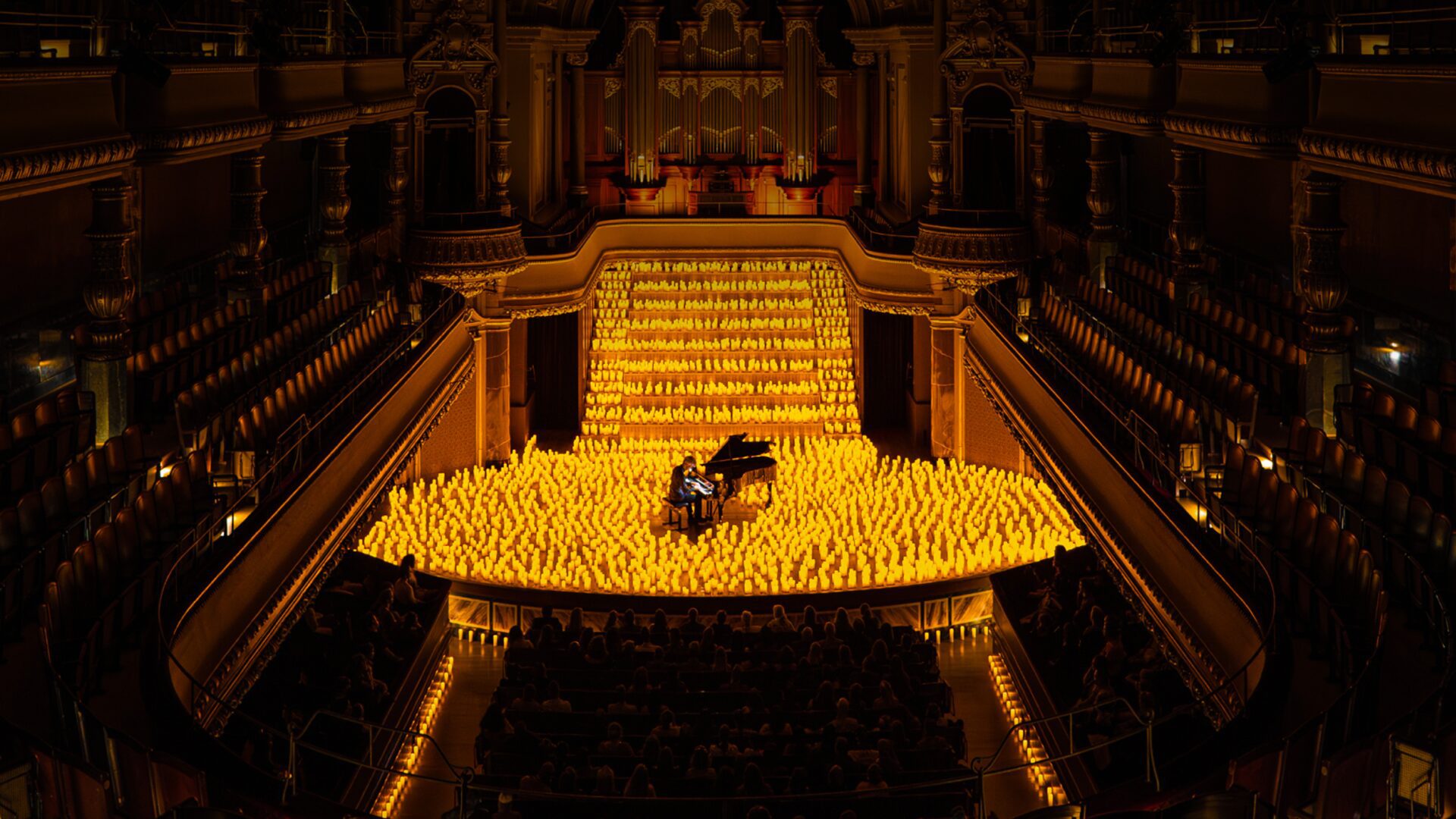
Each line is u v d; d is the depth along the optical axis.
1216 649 12.20
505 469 29.55
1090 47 24.55
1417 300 17.31
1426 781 7.44
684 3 35.28
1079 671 18.28
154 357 15.73
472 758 17.98
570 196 33.91
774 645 20.00
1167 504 14.04
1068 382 19.72
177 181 22.45
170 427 14.89
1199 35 17.34
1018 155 28.50
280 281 21.34
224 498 13.66
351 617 19.91
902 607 22.25
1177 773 9.79
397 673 18.50
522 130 30.41
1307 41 13.05
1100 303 22.09
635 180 34.00
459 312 26.91
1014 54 28.02
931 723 16.27
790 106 33.88
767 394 33.00
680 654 19.23
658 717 16.25
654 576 23.56
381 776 15.90
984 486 28.03
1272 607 11.05
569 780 13.74
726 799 11.91
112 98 13.01
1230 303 19.44
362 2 27.62
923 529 25.98
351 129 30.52
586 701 17.42
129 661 10.77
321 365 18.19
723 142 34.50
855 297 31.44
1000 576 22.45
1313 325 14.23
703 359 33.62
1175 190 18.98
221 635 12.12
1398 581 11.25
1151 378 16.77
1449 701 8.74
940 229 28.16
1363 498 12.14
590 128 34.56
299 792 10.18
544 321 35.69
